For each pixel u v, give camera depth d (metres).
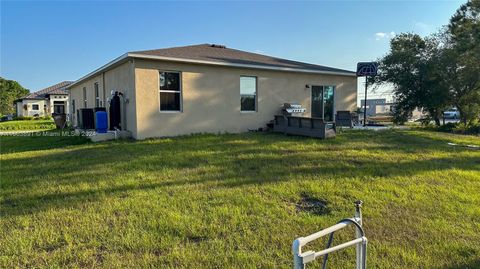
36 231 3.27
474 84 15.48
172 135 10.80
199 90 11.29
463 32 15.51
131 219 3.59
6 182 5.21
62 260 2.73
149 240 3.10
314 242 3.11
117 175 5.59
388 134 11.36
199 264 2.68
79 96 18.31
